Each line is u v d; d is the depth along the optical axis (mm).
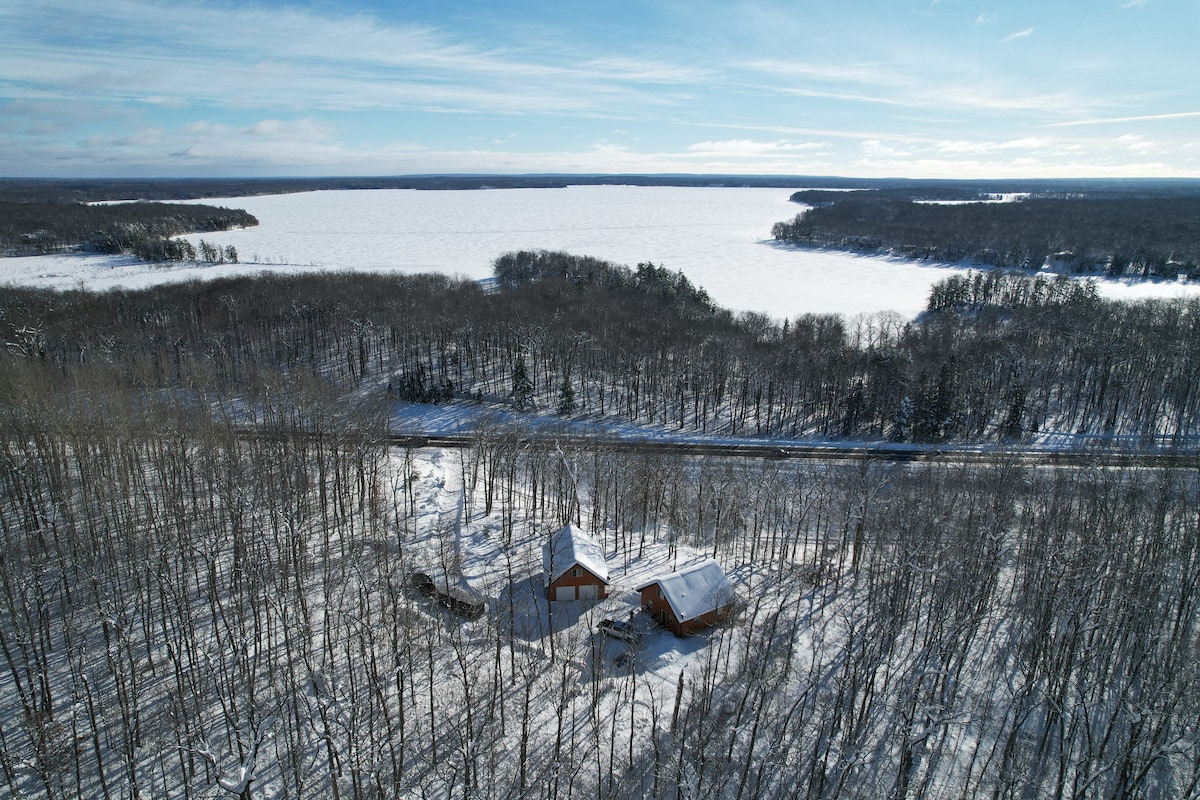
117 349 120438
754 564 73688
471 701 50719
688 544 79188
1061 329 136125
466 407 119625
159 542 63625
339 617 57906
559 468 83875
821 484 83125
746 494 82625
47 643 52688
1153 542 64688
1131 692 53125
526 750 46438
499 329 140875
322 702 47969
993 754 46406
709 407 122062
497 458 84500
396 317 144875
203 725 46938
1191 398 111625
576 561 64562
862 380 117500
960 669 53125
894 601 58188
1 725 46156
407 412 116750
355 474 82625
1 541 62438
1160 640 56438
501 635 58625
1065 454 100812
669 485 85750
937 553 61406
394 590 59781
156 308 147875
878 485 74688
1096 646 54781
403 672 49875
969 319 161250
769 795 44938
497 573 68938
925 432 109125
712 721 50000
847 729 48219
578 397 124750
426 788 43312
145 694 49750
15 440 73125
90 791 42594
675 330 142375
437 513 80375
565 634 60531
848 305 189875
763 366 122812
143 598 58938
